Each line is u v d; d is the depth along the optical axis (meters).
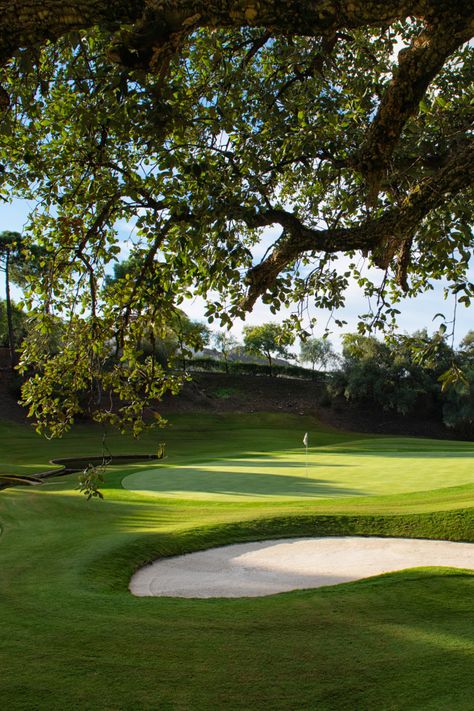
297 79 5.02
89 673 4.55
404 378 49.69
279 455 24.73
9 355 47.88
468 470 16.19
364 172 3.88
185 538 9.32
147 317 4.66
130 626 5.53
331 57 4.84
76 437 38.62
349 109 5.36
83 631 5.41
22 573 7.50
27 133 5.37
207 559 8.80
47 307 4.87
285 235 4.41
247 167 4.88
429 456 21.27
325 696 4.17
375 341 48.91
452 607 5.95
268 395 55.06
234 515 10.80
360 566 8.36
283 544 9.54
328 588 6.68
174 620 5.69
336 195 5.98
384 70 5.45
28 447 33.84
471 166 3.63
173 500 13.09
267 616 5.77
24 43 2.72
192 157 5.02
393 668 4.55
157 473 18.22
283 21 2.76
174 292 4.79
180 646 5.05
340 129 5.08
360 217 5.84
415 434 49.81
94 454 31.08
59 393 4.88
